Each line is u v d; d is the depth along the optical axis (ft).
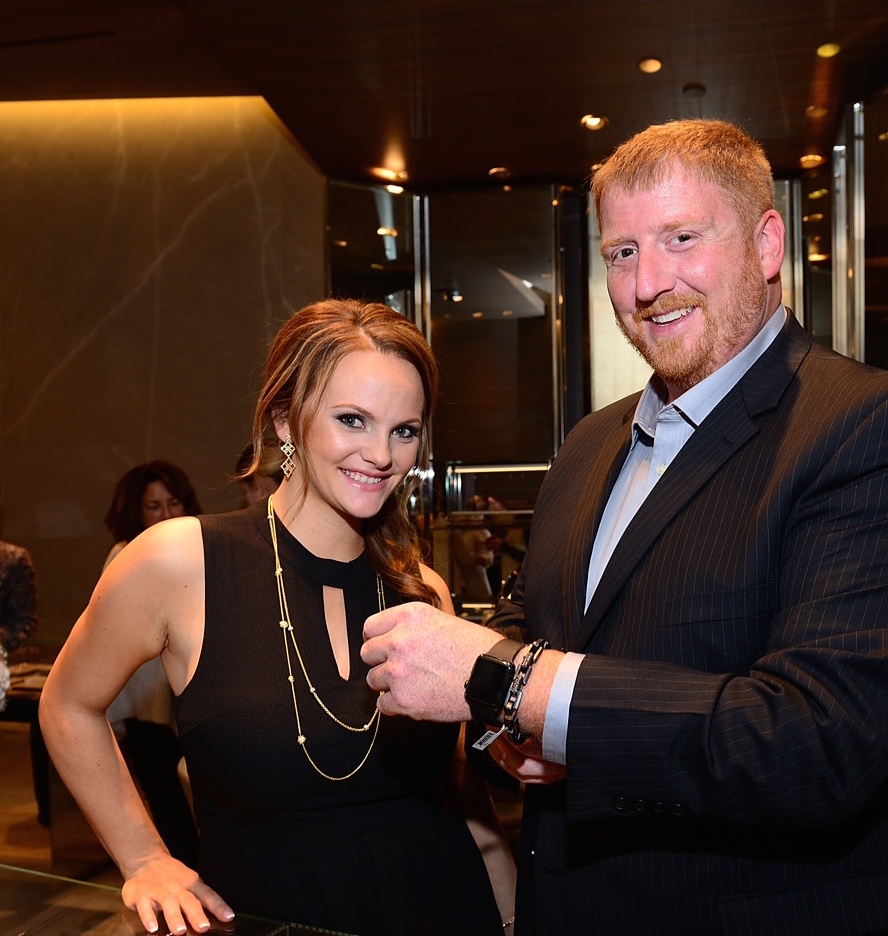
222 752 4.67
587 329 17.79
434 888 4.80
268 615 4.87
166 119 18.95
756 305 4.23
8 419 19.48
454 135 15.53
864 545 3.48
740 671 3.78
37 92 17.17
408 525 5.29
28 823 14.08
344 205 17.44
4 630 13.01
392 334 4.67
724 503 3.98
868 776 3.24
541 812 4.33
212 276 18.83
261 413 5.03
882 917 3.63
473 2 11.40
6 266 19.47
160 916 3.78
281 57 12.80
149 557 4.78
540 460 17.20
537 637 4.75
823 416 3.84
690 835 3.83
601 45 12.51
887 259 13.35
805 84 13.65
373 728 4.80
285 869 4.63
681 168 4.16
